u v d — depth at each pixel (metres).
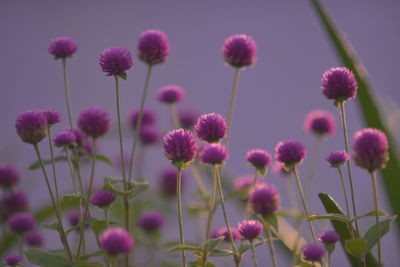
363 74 1.44
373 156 1.27
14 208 1.50
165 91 1.56
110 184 1.34
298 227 1.41
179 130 1.32
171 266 1.44
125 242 1.27
